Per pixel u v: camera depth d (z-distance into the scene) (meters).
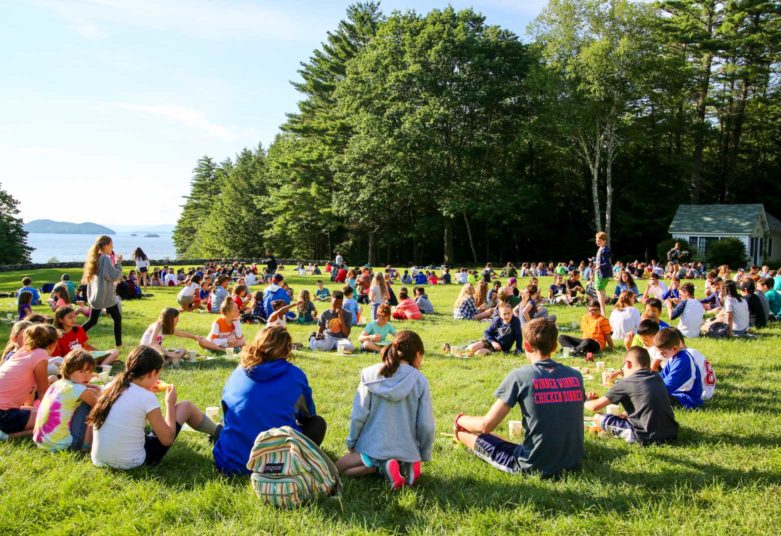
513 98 44.38
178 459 4.80
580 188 52.97
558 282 19.30
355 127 46.69
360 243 57.19
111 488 4.22
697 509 3.96
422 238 53.38
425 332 12.42
